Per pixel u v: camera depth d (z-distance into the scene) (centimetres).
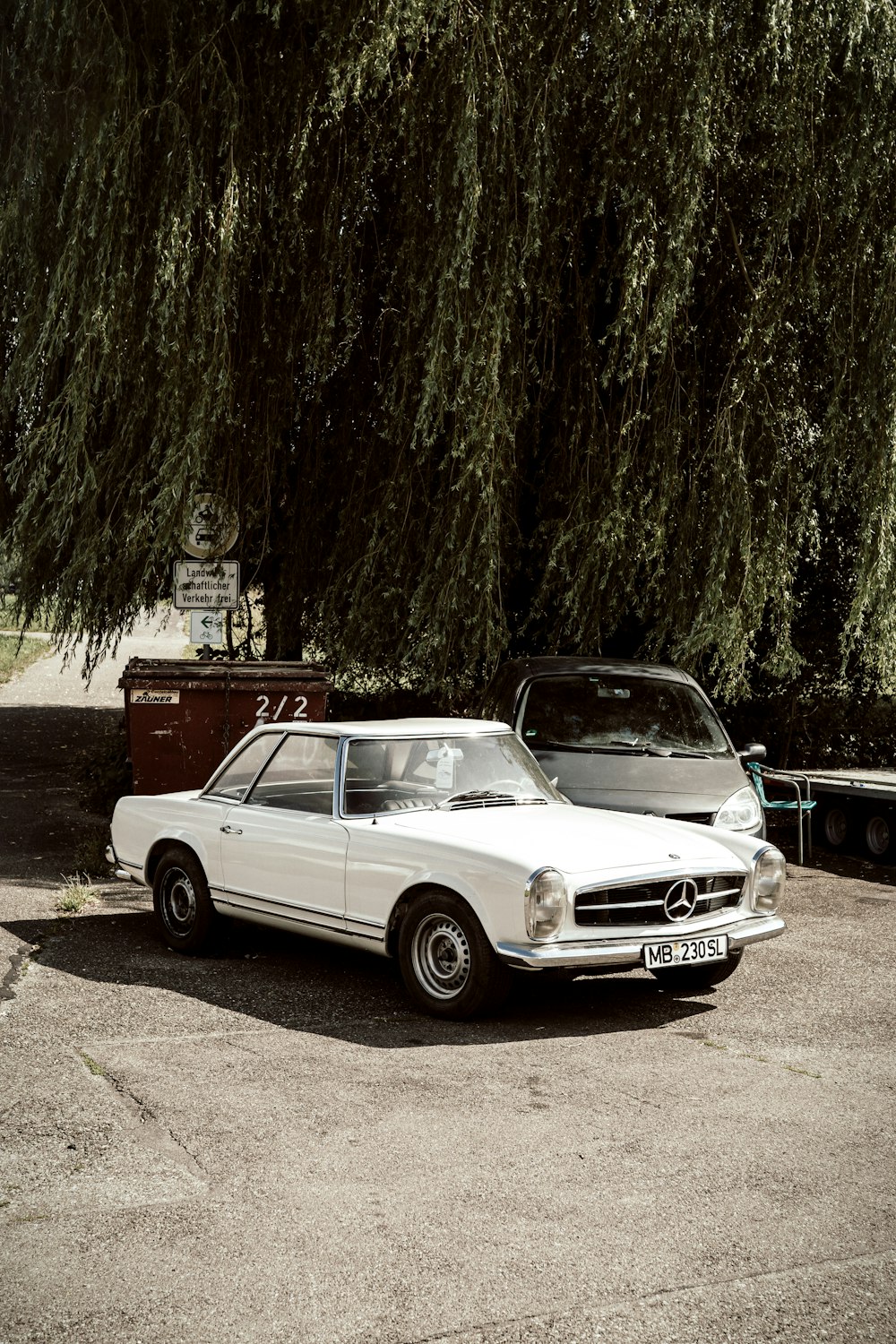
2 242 1091
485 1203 396
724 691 1229
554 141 1089
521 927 576
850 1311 331
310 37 1084
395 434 1120
